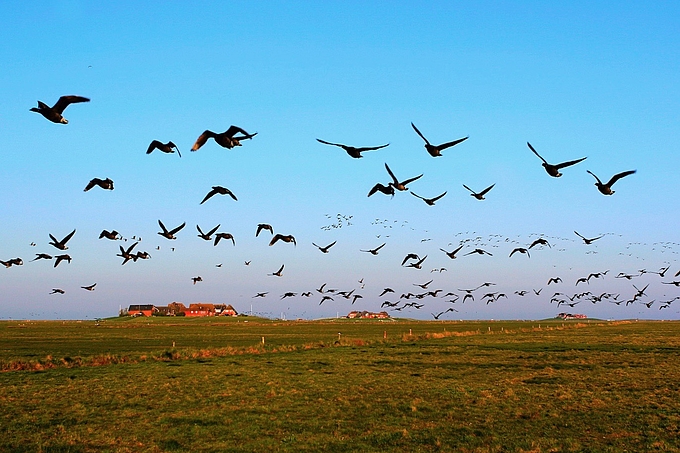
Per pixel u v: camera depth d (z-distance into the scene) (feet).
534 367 162.81
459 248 118.32
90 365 169.99
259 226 97.45
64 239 89.45
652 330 398.42
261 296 162.30
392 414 97.76
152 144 65.72
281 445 78.38
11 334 376.27
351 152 64.59
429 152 65.36
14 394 117.50
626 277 195.42
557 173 69.62
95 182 76.69
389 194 77.56
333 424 90.74
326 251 95.71
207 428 88.33
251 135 58.70
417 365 169.58
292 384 130.93
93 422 92.99
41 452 75.92
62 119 53.01
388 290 152.05
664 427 85.97
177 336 356.79
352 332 414.00
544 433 83.61
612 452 72.43
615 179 69.31
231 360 185.16
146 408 103.86
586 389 121.08
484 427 87.71
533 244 113.29
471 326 561.43
